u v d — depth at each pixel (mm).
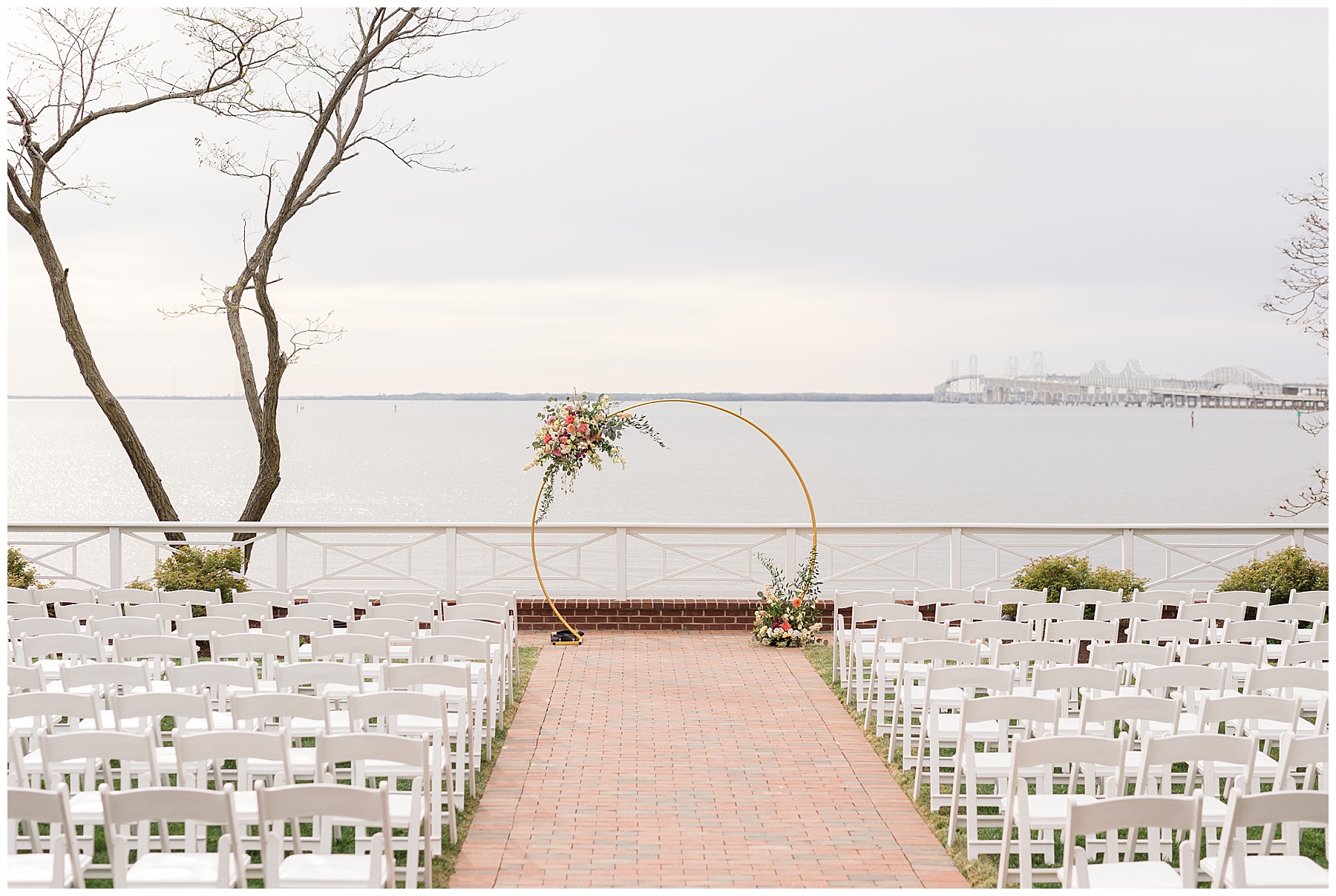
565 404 10477
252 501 13836
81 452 74812
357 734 4098
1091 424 137625
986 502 49312
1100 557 27109
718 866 4871
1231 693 5926
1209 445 91688
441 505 46656
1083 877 3615
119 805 3494
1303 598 8141
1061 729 5531
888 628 6715
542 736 7012
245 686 5168
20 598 8172
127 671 5070
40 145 13094
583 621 11031
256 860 4910
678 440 96000
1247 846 5031
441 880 4664
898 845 5141
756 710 7707
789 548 11062
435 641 6023
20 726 5500
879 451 81812
